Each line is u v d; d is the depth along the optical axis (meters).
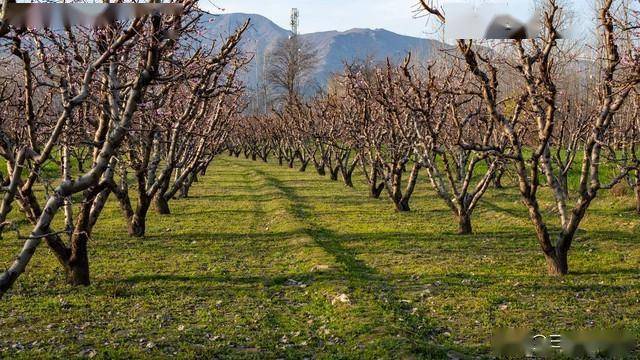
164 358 8.26
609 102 12.15
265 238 18.22
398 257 15.15
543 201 24.86
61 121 6.97
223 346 8.79
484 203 25.12
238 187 34.59
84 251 12.41
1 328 9.66
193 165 23.48
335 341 8.95
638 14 10.73
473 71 12.05
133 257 15.36
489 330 9.28
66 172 12.23
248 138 63.41
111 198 27.69
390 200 27.02
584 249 15.54
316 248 16.05
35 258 14.84
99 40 8.25
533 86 12.37
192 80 16.89
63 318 10.20
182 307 10.96
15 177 6.88
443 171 37.62
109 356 8.30
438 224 20.30
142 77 7.21
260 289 12.23
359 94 25.50
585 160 12.42
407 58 16.25
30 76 8.48
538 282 12.16
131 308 10.86
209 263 14.73
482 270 13.48
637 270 13.01
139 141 18.39
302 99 51.94
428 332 9.32
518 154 12.49
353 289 11.91
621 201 23.05
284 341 9.02
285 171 46.06
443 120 18.89
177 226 20.44
